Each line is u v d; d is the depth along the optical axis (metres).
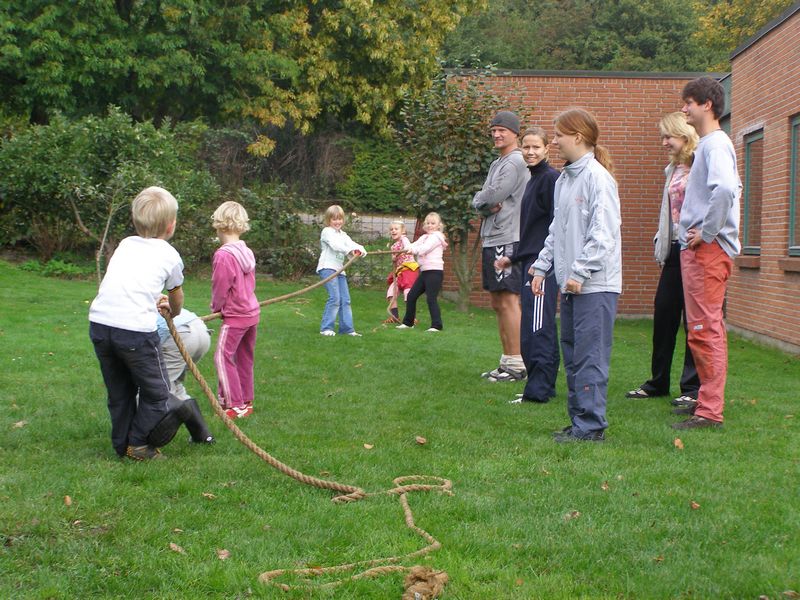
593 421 5.31
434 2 25.44
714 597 3.05
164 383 4.66
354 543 3.56
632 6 43.28
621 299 16.05
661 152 15.81
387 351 9.09
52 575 3.17
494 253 7.39
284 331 10.34
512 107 14.88
